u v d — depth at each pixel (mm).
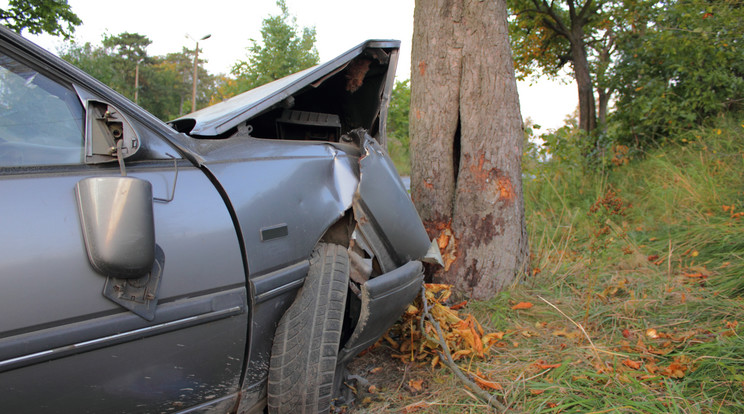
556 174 7121
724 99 7539
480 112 3514
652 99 7762
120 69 61750
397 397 2564
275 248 1941
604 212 3736
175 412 1735
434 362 2795
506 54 3566
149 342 1577
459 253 3594
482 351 2822
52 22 8664
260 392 2035
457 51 3549
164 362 1630
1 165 1457
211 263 1716
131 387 1571
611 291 3588
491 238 3566
